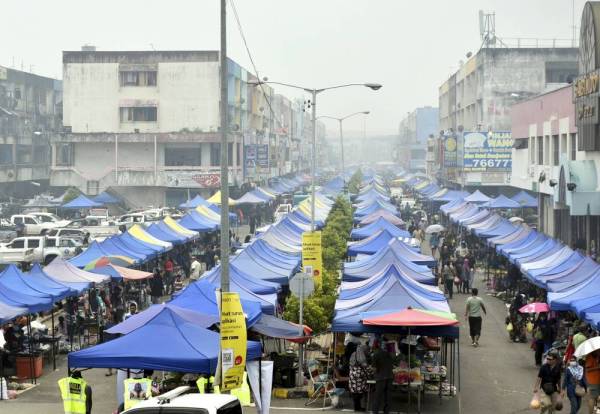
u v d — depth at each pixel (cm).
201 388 2156
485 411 2733
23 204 10612
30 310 3212
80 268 4538
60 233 7375
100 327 3778
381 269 4216
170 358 2219
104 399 2850
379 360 2623
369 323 2698
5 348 3153
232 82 12256
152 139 11219
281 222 6412
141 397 2231
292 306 3419
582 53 6122
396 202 11119
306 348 3550
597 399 2536
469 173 10750
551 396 2464
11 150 11650
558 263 4200
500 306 5016
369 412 2694
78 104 11525
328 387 2889
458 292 5562
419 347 2991
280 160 16012
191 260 6216
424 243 8481
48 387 3061
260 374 2350
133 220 8744
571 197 5706
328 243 5959
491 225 6475
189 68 11444
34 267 3728
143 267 5550
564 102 6906
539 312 3403
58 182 11419
